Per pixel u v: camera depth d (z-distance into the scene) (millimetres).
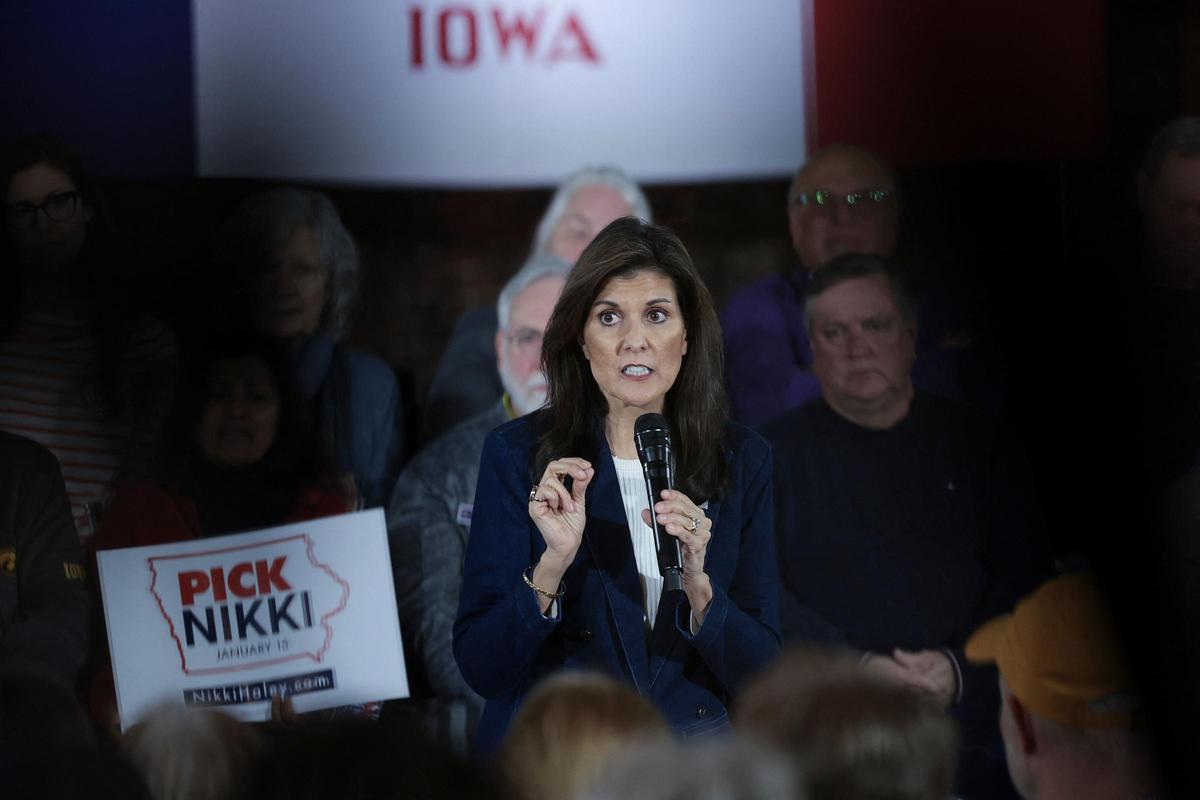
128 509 13945
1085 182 14828
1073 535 14594
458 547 14148
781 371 14617
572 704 5590
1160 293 14680
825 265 14719
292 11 14617
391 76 14703
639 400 8344
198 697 13688
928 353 14672
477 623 8211
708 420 8523
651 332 8336
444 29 14758
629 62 14969
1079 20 14953
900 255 14727
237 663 13773
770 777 3738
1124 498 14578
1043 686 14297
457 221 14758
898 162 14844
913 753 4633
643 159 14914
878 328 14617
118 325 14234
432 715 13828
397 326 14570
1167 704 14219
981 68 14867
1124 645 14344
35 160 14258
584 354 8523
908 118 14914
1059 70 14914
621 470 8562
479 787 4949
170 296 14344
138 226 14367
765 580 8633
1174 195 14656
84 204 14320
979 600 14492
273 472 14172
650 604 8453
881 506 14547
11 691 6703
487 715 8500
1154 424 14617
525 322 14578
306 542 14047
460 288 14680
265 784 4934
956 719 14398
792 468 14570
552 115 14852
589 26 14914
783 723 4723
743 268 14766
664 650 8375
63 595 13688
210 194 14469
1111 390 14703
